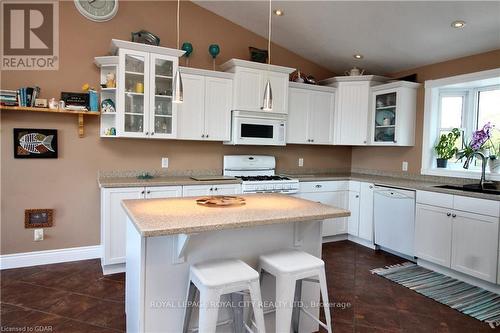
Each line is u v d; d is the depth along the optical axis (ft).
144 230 4.98
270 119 13.46
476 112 12.66
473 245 9.87
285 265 6.16
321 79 16.19
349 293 9.55
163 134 11.58
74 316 7.95
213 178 12.57
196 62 13.19
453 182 12.44
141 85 11.18
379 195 13.12
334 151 16.81
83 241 11.64
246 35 14.15
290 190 13.24
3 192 10.58
